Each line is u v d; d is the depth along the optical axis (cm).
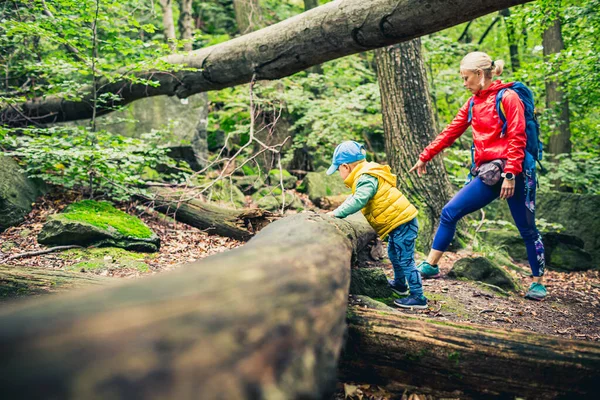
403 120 559
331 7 370
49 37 469
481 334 205
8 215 439
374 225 311
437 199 552
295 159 811
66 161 494
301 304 111
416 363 207
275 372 87
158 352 69
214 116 893
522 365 195
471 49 923
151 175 622
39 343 64
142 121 731
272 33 420
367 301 291
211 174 689
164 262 397
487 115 339
